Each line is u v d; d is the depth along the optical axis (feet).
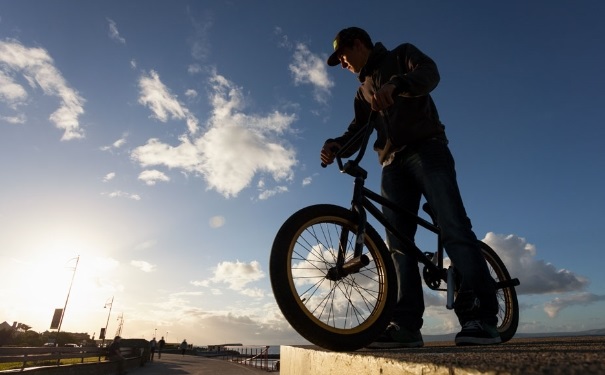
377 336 6.95
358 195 8.01
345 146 9.12
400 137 8.71
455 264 7.76
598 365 2.01
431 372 2.58
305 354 6.82
